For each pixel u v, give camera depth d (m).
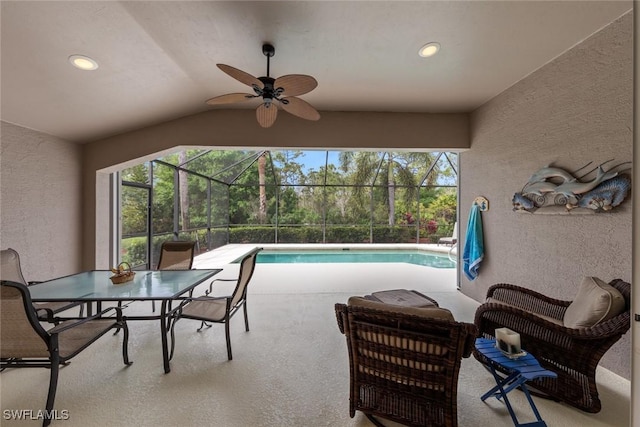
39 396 1.86
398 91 3.30
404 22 2.12
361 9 1.99
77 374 2.10
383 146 3.92
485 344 1.78
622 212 2.03
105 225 4.13
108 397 1.85
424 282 5.05
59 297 2.14
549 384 1.81
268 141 3.84
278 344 2.61
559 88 2.53
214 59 2.62
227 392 1.92
